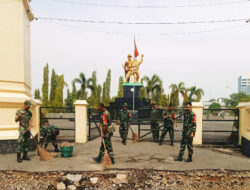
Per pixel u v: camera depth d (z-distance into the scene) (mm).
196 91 29797
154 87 29078
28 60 8438
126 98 24688
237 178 4906
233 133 8812
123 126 8734
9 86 7172
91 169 5129
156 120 9438
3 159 5961
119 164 5621
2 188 4160
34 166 5297
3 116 6836
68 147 6340
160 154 6926
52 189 4238
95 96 39188
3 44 7133
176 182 4617
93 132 10766
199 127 8773
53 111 34812
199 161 6059
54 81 39219
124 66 26219
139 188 4320
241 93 47062
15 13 7348
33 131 7820
